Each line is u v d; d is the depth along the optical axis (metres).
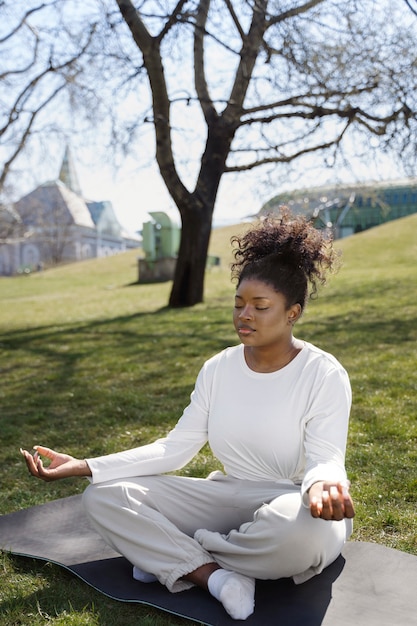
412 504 3.65
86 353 9.55
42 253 85.44
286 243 2.65
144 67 11.80
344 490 2.23
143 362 8.60
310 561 2.46
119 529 2.70
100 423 5.76
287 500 2.46
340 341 9.11
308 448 2.53
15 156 14.16
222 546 2.56
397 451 4.56
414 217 32.16
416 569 2.76
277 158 13.29
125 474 2.76
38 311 16.94
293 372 2.66
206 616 2.46
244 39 12.00
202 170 14.09
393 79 12.17
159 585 2.72
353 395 6.14
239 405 2.70
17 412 6.32
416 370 7.04
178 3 11.11
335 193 16.08
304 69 11.95
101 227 89.50
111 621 2.50
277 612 2.46
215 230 41.94
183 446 2.85
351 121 12.65
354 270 22.42
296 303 2.65
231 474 2.82
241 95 13.09
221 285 20.30
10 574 2.95
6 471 4.57
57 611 2.60
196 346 9.50
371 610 2.45
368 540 3.23
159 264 24.72
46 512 3.58
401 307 12.16
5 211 26.77
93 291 23.28
